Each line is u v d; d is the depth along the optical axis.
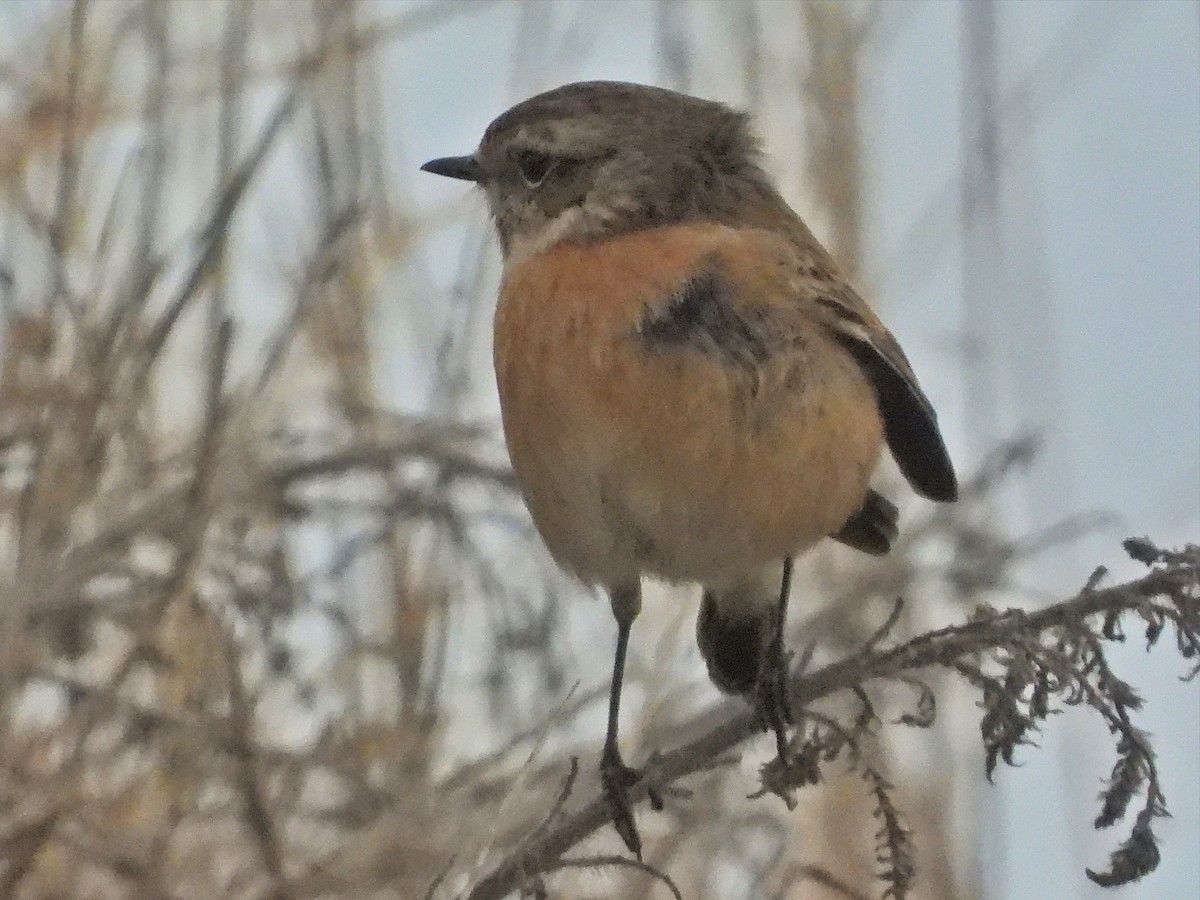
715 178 9.97
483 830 9.46
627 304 9.09
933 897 10.97
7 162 10.99
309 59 11.59
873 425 9.58
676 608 11.45
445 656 10.91
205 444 10.61
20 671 10.01
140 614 10.30
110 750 9.98
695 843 10.34
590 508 9.32
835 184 12.26
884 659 7.89
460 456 11.12
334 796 10.59
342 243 11.16
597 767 10.27
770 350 9.09
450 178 10.58
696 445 9.02
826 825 11.17
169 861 9.77
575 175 9.99
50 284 10.80
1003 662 7.61
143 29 11.29
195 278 10.62
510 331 9.36
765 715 8.50
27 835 9.46
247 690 10.52
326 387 11.56
